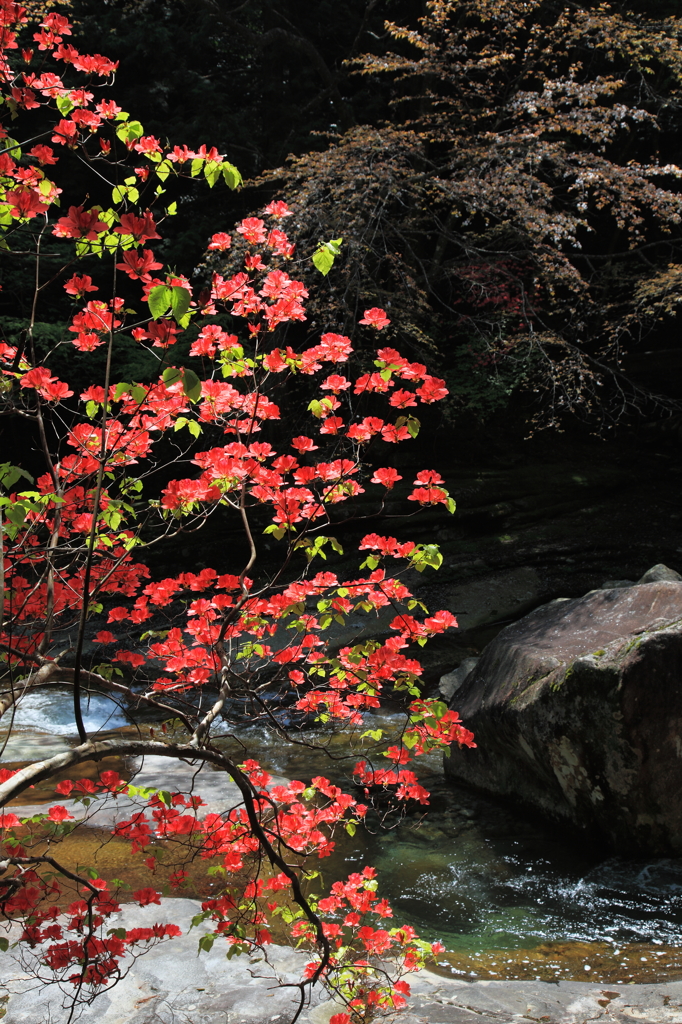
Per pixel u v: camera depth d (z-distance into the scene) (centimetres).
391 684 711
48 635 207
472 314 1342
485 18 1041
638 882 394
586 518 1150
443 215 1266
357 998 232
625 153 1302
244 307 224
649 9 1232
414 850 435
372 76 1327
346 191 941
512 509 1129
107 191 1277
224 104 1297
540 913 365
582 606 518
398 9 1413
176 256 1238
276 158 1304
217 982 283
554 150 938
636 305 1087
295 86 1343
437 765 576
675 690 408
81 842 409
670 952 328
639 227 1357
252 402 231
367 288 1010
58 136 193
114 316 215
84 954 184
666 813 414
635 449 1333
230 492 253
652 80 1273
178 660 239
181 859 392
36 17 941
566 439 1353
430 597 941
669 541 1075
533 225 881
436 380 213
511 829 463
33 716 668
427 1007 271
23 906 196
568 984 292
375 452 1170
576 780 431
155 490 1023
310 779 527
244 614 234
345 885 246
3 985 271
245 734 611
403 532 1074
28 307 1083
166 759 545
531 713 446
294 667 630
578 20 1035
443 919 360
